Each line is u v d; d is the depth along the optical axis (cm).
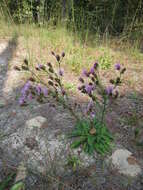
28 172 54
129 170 55
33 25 146
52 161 56
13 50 125
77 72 102
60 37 131
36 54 119
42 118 72
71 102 80
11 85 92
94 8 166
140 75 103
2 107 78
